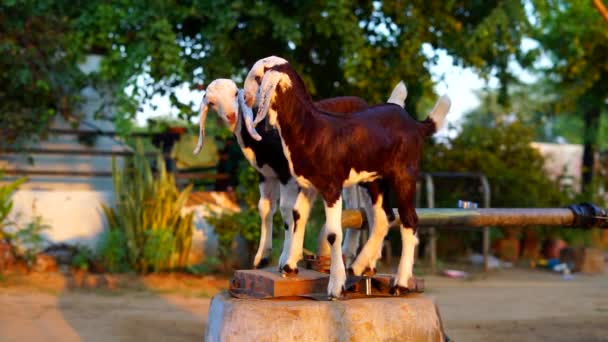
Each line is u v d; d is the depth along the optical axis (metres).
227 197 10.63
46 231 9.93
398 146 4.00
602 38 13.53
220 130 9.58
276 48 10.74
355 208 4.59
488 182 13.31
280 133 3.69
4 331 6.28
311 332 3.70
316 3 9.56
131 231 9.52
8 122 9.92
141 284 8.92
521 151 14.47
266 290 3.95
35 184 10.83
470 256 12.84
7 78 9.95
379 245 4.23
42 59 9.72
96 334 6.30
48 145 10.85
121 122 9.22
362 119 3.91
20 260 9.38
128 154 10.38
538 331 6.84
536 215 4.85
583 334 6.73
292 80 3.64
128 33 9.44
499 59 11.44
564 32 13.91
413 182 4.07
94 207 10.20
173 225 9.70
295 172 3.74
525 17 10.40
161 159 10.09
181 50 9.38
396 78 10.55
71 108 10.23
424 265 12.03
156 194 9.67
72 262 9.65
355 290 4.08
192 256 10.15
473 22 11.41
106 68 9.38
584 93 15.72
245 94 3.71
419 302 3.98
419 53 10.69
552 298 9.10
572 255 12.37
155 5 9.22
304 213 3.93
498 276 11.33
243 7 9.48
